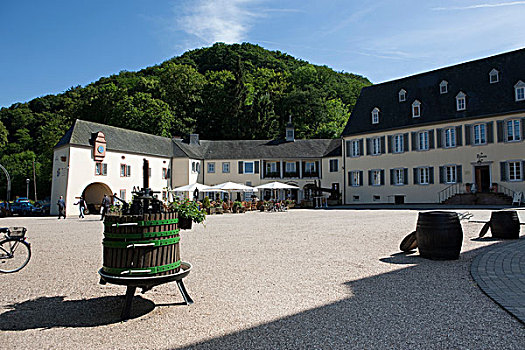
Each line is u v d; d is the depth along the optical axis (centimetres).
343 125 7088
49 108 8631
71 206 3559
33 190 7062
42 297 663
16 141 8094
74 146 3612
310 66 9469
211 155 4981
